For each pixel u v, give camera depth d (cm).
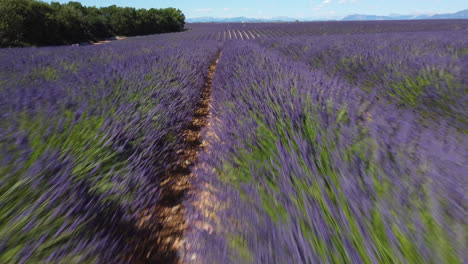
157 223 154
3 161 126
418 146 136
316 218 101
